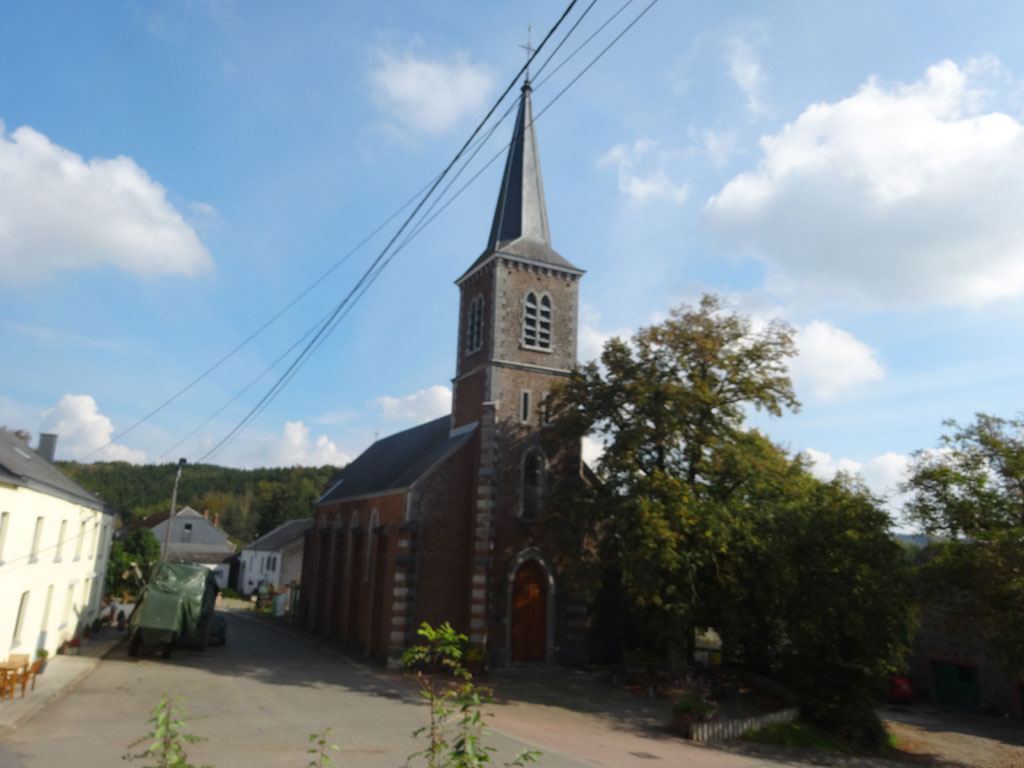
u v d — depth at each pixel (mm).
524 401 35156
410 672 29734
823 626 26875
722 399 28312
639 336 28672
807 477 28953
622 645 35312
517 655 32625
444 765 7688
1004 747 27797
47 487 25422
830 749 23578
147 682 25391
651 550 24125
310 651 37281
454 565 33094
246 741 17547
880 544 25234
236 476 158750
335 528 45312
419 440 44438
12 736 16781
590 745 19625
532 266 36688
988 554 21719
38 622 26203
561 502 28672
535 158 39656
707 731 22125
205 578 33688
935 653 37469
